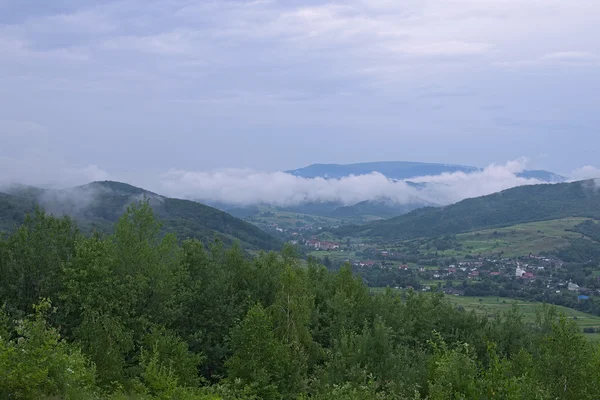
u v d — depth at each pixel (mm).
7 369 14180
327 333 38750
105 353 25203
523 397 14484
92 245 29531
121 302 28906
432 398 15094
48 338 15625
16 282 28000
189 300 34531
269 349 25672
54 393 15133
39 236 30188
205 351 34344
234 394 21969
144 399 18047
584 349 16547
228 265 40406
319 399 19906
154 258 33125
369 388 20109
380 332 31984
